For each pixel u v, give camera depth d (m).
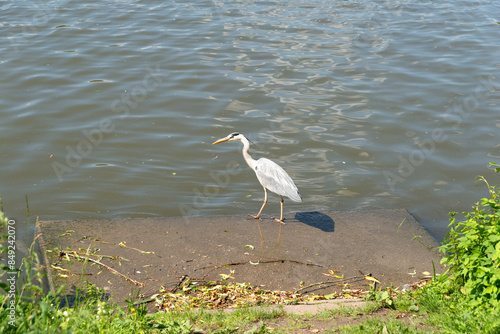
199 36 21.06
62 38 20.45
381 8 25.42
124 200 12.05
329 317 7.32
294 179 12.87
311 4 25.77
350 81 17.66
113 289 8.23
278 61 19.00
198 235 10.13
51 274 8.51
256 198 12.37
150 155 13.72
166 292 8.20
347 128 14.97
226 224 10.67
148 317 6.62
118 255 9.24
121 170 13.08
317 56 19.48
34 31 21.09
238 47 20.12
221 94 16.66
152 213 11.68
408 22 23.39
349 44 20.73
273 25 22.59
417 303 7.66
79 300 7.80
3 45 19.58
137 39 20.59
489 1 26.94
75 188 12.34
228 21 22.92
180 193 12.41
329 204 12.08
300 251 9.64
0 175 12.60
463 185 12.77
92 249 9.39
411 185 12.77
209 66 18.42
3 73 17.34
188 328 6.66
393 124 15.16
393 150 14.07
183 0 25.89
